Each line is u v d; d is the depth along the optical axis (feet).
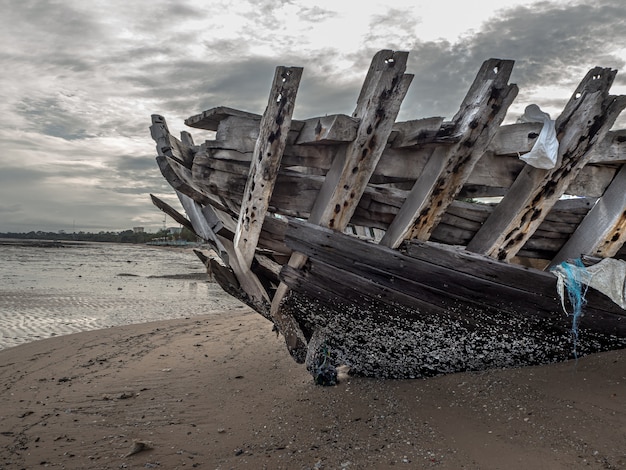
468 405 14.29
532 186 14.39
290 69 13.00
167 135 16.80
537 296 14.93
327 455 12.51
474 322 15.53
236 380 20.72
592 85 13.57
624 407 12.30
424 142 13.43
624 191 15.07
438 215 14.52
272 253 17.29
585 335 15.78
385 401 15.78
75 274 84.28
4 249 213.87
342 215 14.30
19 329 34.60
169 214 18.53
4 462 13.39
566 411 12.67
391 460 11.79
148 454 13.62
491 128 13.34
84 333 32.14
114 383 20.77
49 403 18.26
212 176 14.70
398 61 12.85
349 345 17.38
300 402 16.83
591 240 15.74
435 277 14.71
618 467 10.12
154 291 61.41
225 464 12.71
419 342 16.47
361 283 14.96
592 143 13.98
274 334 30.53
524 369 16.35
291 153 14.19
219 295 58.75
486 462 11.13
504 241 15.08
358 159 13.51
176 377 21.62
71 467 13.03
